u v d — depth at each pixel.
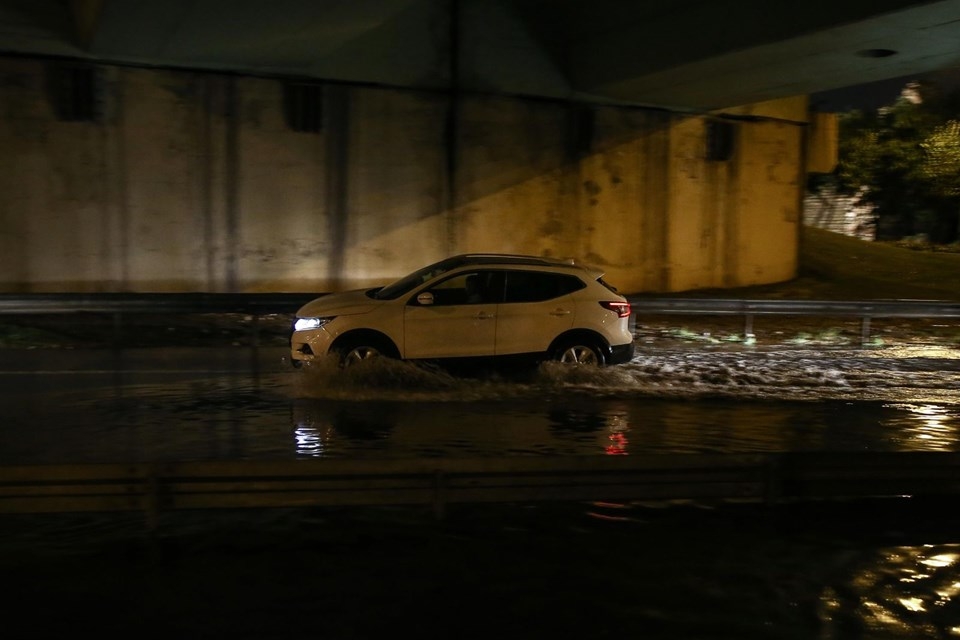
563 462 6.12
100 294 15.69
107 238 19.88
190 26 17.73
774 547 5.88
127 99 19.73
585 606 4.92
